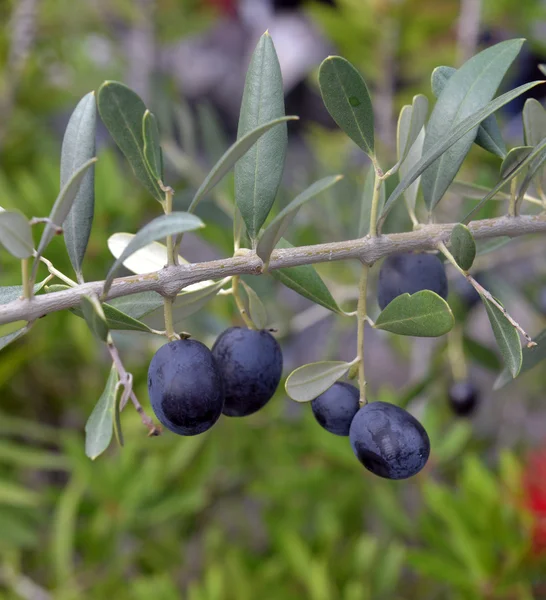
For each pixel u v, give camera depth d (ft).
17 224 0.90
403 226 1.47
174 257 0.95
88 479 1.63
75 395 2.15
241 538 2.20
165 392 0.95
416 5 2.03
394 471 0.98
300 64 3.51
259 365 1.01
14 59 2.19
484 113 0.94
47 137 2.46
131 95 0.95
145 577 1.92
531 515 1.40
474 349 1.73
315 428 1.76
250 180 1.00
